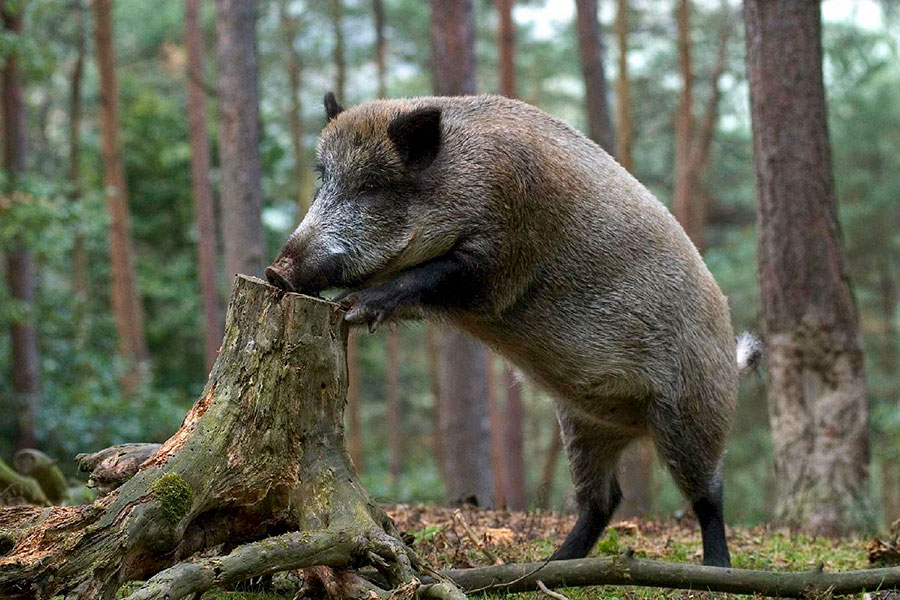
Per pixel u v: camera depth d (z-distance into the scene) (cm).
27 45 1490
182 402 1858
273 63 3203
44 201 1453
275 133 3212
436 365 2697
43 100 3525
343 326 514
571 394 616
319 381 467
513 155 569
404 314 559
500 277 570
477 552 632
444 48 1494
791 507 996
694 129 3023
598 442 656
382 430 3656
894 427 2136
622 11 2002
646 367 596
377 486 2002
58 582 395
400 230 561
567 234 579
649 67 3334
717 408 620
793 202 994
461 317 584
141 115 2609
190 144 2317
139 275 2475
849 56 3077
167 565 434
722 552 617
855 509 973
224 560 403
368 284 567
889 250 3344
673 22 3106
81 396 1625
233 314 472
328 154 576
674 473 613
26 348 1698
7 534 417
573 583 509
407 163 561
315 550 429
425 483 2388
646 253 598
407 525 724
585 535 652
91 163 2778
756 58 1010
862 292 3350
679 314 603
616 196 599
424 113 552
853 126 3253
